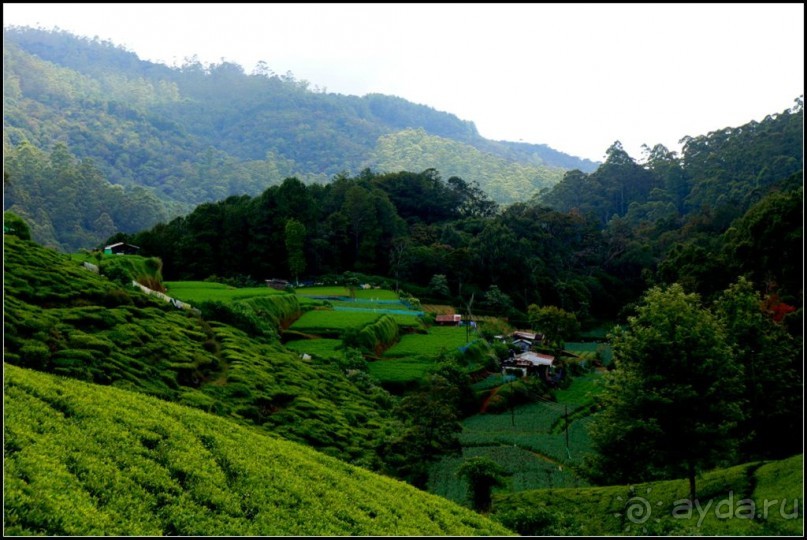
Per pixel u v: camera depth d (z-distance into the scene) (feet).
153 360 146.61
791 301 209.77
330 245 439.63
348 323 274.57
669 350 103.19
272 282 385.09
